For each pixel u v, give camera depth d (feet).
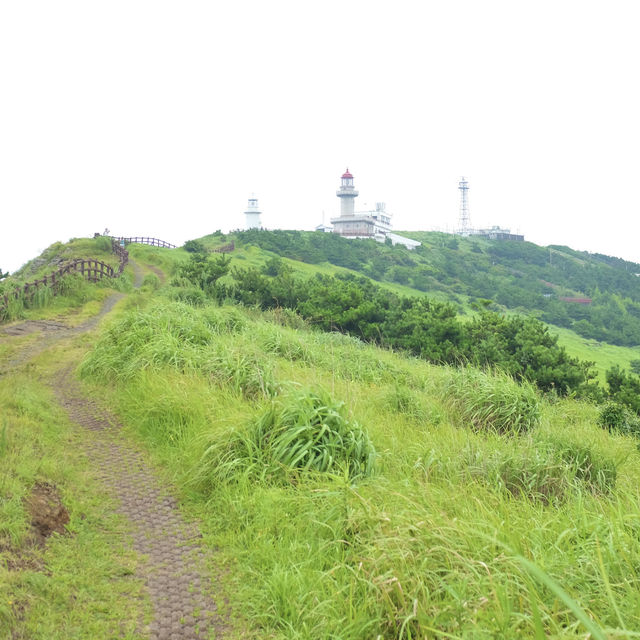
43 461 18.60
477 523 13.93
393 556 12.59
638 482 24.23
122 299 84.74
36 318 61.36
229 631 12.04
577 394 67.87
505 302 373.20
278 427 20.68
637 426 43.86
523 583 11.50
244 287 102.06
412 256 409.90
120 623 11.94
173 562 14.74
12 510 14.23
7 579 11.91
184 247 225.56
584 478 22.17
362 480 18.38
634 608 10.43
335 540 14.82
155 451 22.95
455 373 38.63
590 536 13.60
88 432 24.97
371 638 11.38
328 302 96.68
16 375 32.76
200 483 19.35
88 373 35.01
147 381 29.60
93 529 15.94
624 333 347.97
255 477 19.02
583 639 9.13
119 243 184.85
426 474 19.47
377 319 93.09
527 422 31.65
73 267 91.97
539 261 537.24
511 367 73.15
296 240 346.95
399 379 44.45
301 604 12.54
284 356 46.85
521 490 19.90
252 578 14.03
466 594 11.59
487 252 540.11
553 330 334.24
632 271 625.82
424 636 10.34
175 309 49.37
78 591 12.78
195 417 24.63
